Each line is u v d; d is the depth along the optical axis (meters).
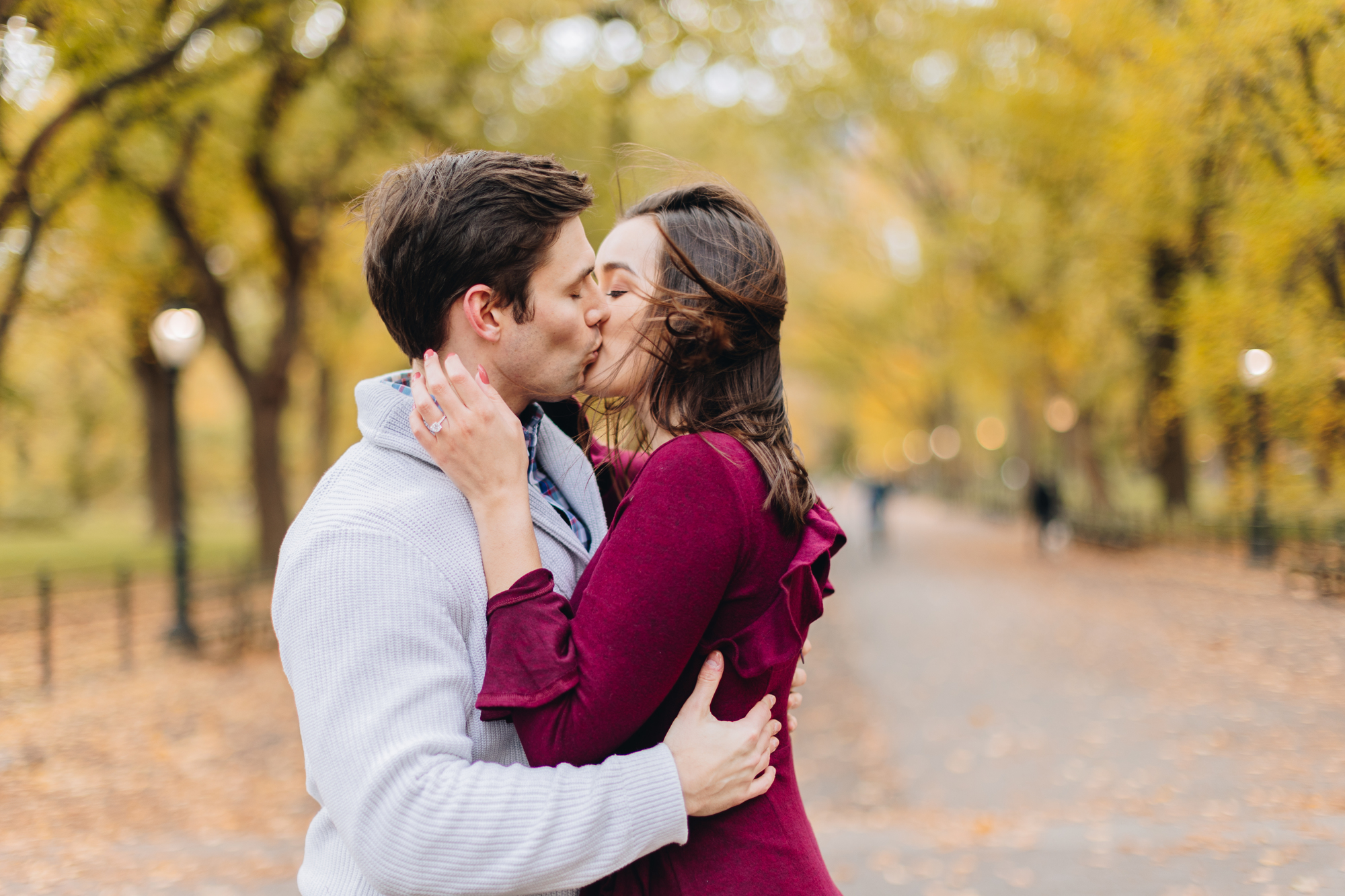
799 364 40.81
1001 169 17.08
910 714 7.56
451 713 1.18
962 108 16.31
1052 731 6.64
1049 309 17.94
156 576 15.62
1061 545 20.28
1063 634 10.00
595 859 1.16
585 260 1.36
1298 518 8.88
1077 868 4.09
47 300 9.58
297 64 9.90
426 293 1.31
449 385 1.28
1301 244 5.78
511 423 1.29
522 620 1.22
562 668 1.19
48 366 19.38
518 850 1.11
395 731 1.13
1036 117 13.91
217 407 29.91
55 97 7.56
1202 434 14.01
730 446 1.30
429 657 1.18
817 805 5.70
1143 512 19.45
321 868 1.31
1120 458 31.56
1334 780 4.91
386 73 10.90
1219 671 7.25
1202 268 9.11
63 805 5.36
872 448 59.88
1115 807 5.07
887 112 17.97
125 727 6.94
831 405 54.72
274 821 5.30
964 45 15.02
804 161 20.52
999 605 12.73
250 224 13.76
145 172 10.02
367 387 1.38
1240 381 7.68
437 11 10.62
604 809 1.16
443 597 1.22
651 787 1.19
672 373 1.39
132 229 10.75
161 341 9.72
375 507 1.24
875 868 4.42
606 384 1.44
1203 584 11.13
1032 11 12.02
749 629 1.26
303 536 1.24
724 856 1.28
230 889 4.26
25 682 8.00
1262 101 5.62
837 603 14.32
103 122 7.75
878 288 28.31
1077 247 14.65
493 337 1.32
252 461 14.16
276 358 13.85
